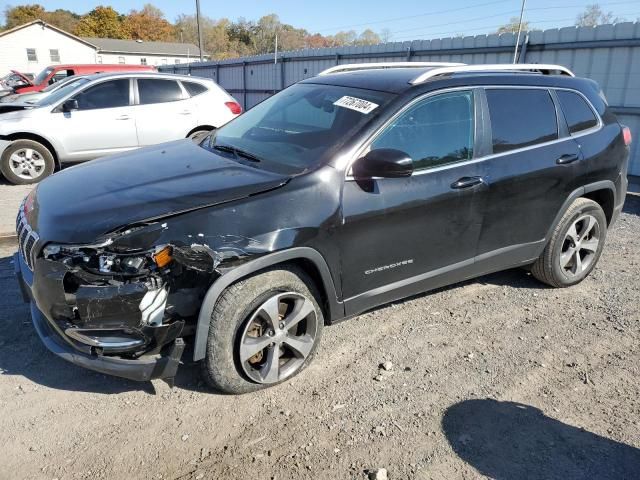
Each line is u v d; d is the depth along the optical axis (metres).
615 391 3.28
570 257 4.62
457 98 3.74
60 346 2.88
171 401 3.08
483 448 2.76
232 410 3.01
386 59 13.99
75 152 8.62
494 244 4.04
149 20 89.31
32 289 2.86
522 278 4.98
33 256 2.84
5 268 4.84
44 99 9.12
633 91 8.72
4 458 2.61
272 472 2.56
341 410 3.03
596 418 3.02
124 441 2.75
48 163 8.53
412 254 3.57
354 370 3.42
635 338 3.92
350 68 4.73
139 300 2.68
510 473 2.60
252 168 3.32
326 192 3.13
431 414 3.01
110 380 3.26
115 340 2.75
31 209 3.18
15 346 3.58
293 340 3.21
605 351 3.73
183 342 2.84
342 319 3.45
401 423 2.93
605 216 4.93
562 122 4.33
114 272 2.65
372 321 4.07
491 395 3.20
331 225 3.13
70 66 15.28
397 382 3.30
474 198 3.73
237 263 2.84
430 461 2.66
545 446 2.79
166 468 2.58
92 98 8.67
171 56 69.75
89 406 3.02
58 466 2.57
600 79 9.15
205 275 2.84
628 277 5.08
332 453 2.69
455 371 3.44
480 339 3.85
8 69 52.62
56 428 2.83
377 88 3.71
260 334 3.10
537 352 3.70
